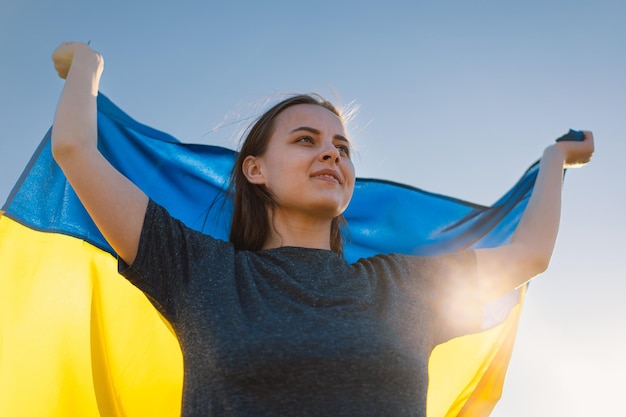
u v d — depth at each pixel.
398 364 2.03
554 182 3.09
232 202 3.43
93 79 2.51
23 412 2.69
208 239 2.34
